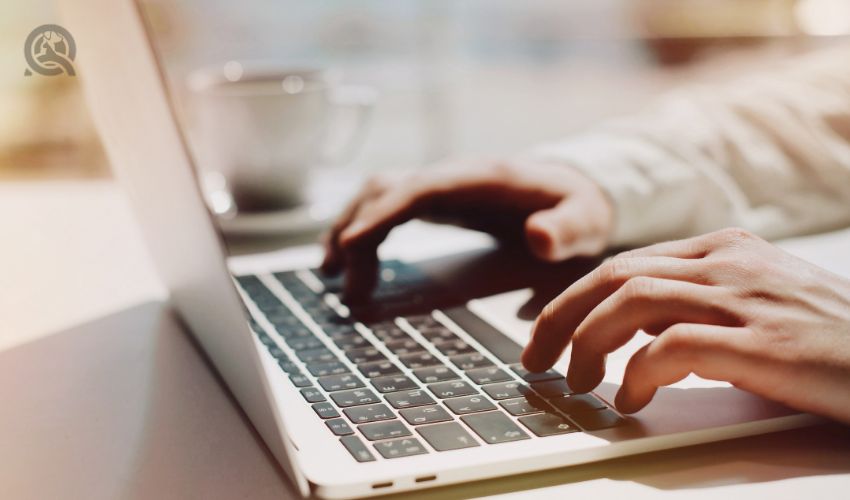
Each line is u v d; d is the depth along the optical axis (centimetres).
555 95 185
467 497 34
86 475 37
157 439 40
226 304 35
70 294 65
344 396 42
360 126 92
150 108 36
